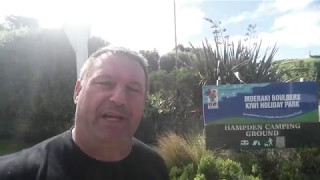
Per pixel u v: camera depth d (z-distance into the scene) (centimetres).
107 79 151
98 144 152
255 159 705
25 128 1255
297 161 697
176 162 626
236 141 748
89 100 151
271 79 1129
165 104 1151
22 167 143
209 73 1152
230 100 755
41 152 151
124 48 159
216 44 1179
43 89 1268
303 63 1898
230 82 1120
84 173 152
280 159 710
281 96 745
